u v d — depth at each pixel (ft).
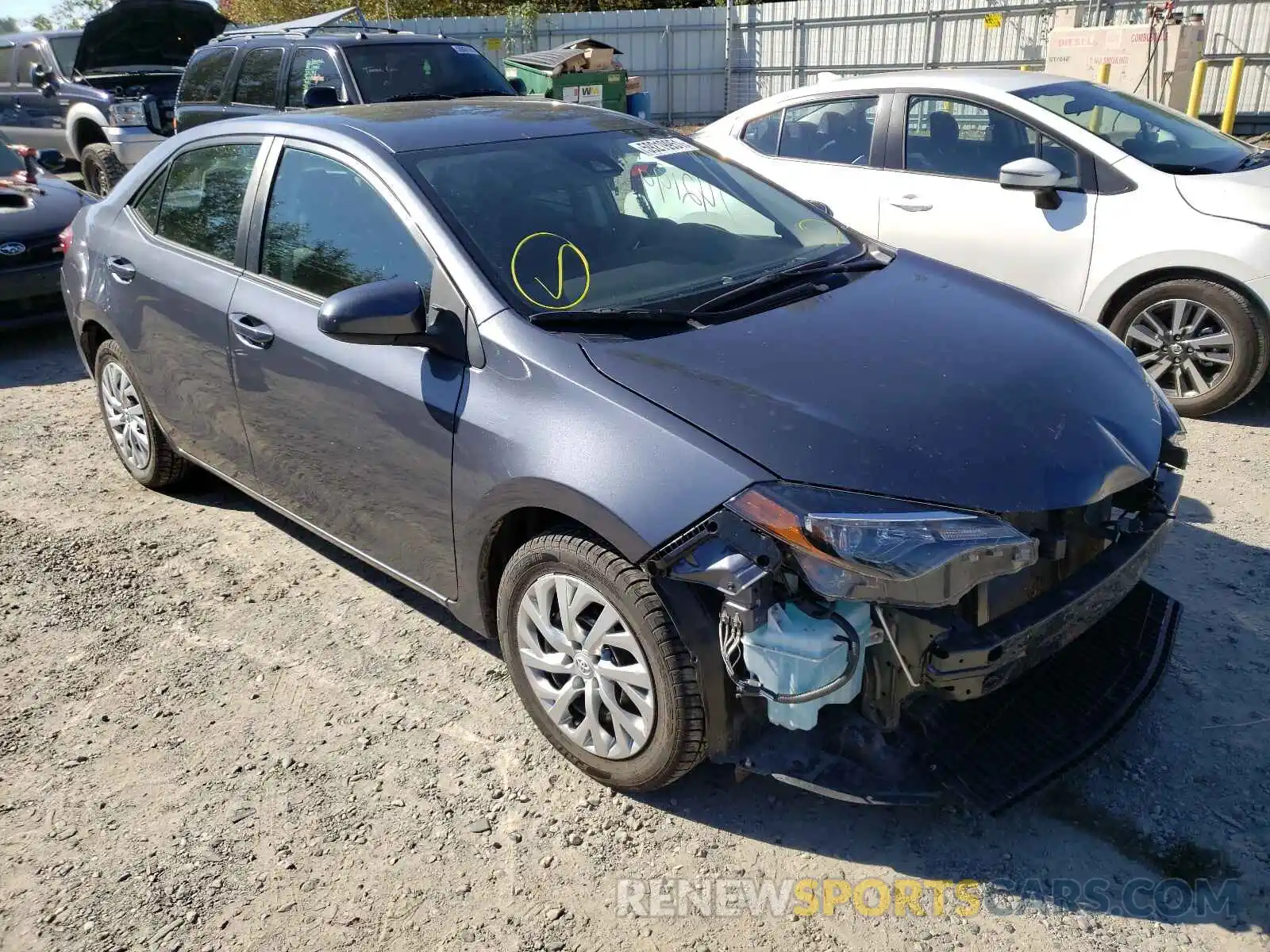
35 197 23.57
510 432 8.66
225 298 11.93
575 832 8.61
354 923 7.79
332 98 28.35
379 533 10.62
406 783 9.24
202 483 15.75
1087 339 9.93
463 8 86.69
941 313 9.89
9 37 42.86
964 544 7.29
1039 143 17.60
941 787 7.86
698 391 8.17
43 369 22.26
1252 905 7.61
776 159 20.90
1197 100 41.70
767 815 8.72
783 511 7.27
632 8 83.41
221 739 9.93
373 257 10.35
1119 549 8.57
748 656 7.48
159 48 40.96
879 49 58.95
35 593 12.70
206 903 8.02
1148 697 8.79
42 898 8.11
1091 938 7.40
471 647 11.31
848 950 7.41
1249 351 15.93
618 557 8.10
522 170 10.85
